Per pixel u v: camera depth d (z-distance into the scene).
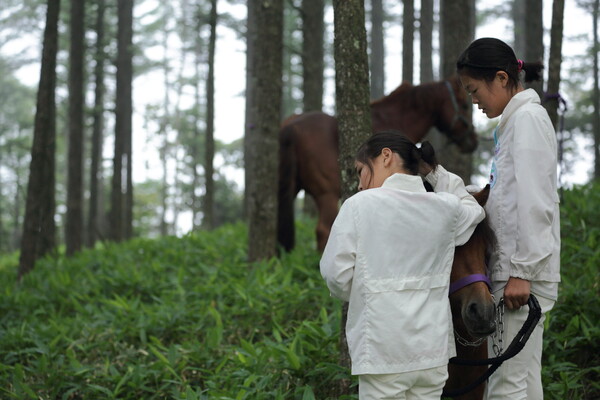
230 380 4.01
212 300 5.71
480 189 3.04
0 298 6.50
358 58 3.83
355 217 2.52
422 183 2.63
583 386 4.00
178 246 8.63
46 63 7.77
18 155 35.44
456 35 7.79
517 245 2.63
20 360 4.93
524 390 2.81
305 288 5.77
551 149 2.65
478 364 2.74
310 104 11.35
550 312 4.44
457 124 6.84
